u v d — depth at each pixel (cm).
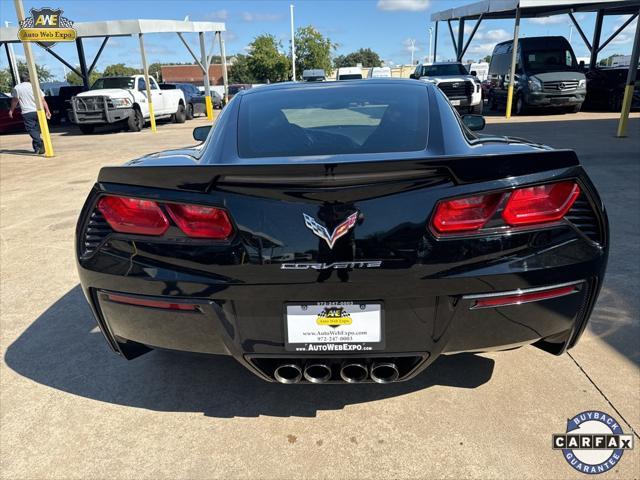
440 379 245
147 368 266
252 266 179
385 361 192
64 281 391
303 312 183
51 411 232
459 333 186
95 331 309
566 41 1764
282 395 239
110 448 208
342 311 182
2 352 286
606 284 338
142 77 1825
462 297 180
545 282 183
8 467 199
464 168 174
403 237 175
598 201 195
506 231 178
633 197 565
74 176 886
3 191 767
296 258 177
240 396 239
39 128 1224
